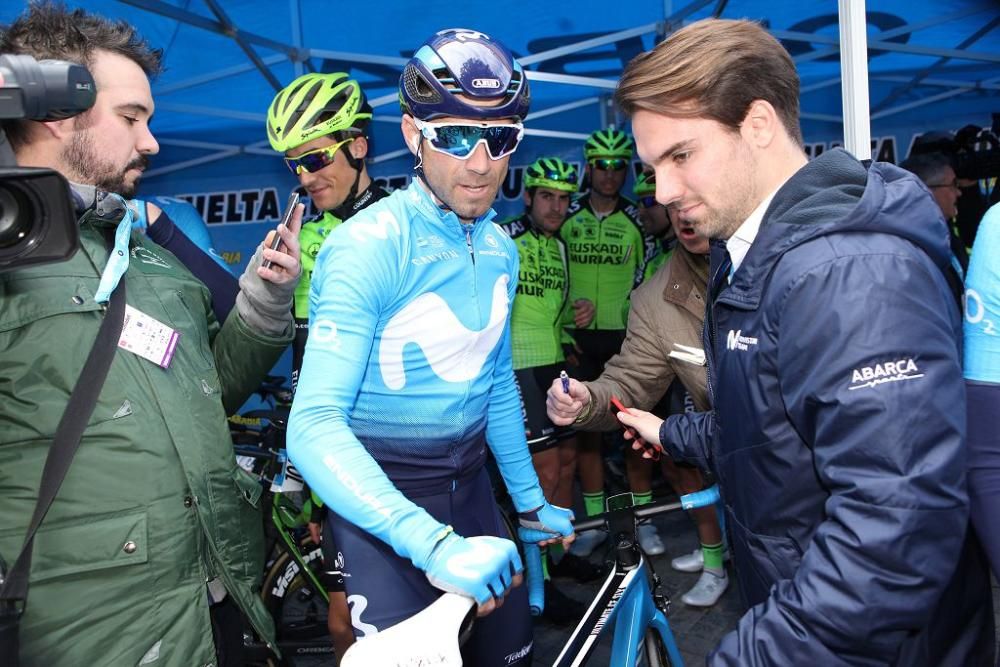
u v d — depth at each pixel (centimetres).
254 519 135
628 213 407
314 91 215
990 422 101
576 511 394
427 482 141
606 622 146
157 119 441
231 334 143
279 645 239
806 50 432
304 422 109
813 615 82
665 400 359
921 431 80
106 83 116
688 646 263
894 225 86
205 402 127
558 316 340
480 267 138
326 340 113
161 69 134
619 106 99
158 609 115
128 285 122
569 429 316
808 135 484
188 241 162
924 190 92
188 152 476
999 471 101
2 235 91
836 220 87
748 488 102
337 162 217
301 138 210
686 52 91
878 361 81
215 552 123
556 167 331
